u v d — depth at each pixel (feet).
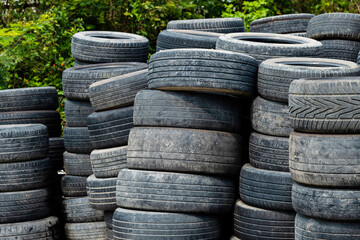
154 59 20.94
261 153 20.20
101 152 23.79
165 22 48.01
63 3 45.62
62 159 29.17
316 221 16.29
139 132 20.97
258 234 19.94
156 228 20.08
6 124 27.66
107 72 26.13
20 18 46.24
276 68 19.74
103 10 46.32
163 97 20.80
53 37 43.96
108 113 23.80
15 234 24.63
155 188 20.29
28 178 25.32
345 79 15.89
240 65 20.26
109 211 24.16
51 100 29.17
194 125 20.59
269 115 20.07
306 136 16.21
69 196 27.14
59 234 25.89
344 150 15.61
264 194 19.80
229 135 20.80
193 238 20.29
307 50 22.08
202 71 20.04
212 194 20.44
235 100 21.38
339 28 27.12
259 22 31.27
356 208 15.62
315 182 16.06
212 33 29.55
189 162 20.22
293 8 51.29
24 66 43.93
